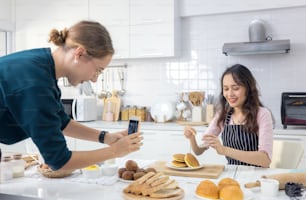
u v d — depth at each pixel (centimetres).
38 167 162
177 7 363
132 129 147
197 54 371
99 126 352
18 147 340
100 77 410
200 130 312
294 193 123
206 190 121
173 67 381
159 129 329
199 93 357
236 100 197
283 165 199
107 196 125
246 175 158
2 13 399
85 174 151
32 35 405
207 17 364
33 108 113
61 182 145
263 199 123
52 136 117
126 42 369
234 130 200
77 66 126
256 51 315
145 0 359
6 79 115
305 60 330
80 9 386
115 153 130
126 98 401
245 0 341
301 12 329
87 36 122
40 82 116
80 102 366
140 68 395
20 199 127
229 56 357
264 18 342
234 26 354
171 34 350
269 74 342
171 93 383
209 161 304
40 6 400
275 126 317
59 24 394
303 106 296
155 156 330
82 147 357
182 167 164
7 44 416
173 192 123
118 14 371
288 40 316
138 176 142
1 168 149
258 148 188
